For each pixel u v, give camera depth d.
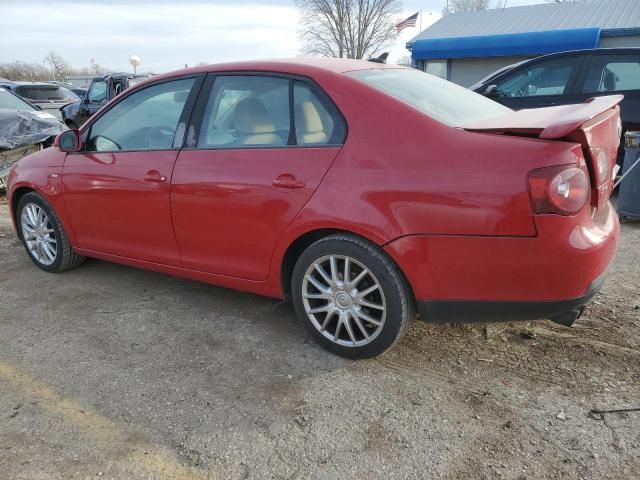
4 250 5.16
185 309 3.76
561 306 2.51
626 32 14.04
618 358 2.97
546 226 2.38
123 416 2.58
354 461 2.27
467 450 2.32
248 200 3.09
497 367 2.93
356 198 2.73
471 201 2.47
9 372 2.98
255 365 3.02
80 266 4.64
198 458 2.31
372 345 2.92
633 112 6.49
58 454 2.33
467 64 16.41
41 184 4.21
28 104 8.85
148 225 3.63
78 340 3.34
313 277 3.05
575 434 2.39
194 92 3.46
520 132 2.48
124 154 3.72
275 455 2.31
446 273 2.60
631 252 4.67
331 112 2.91
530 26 16.31
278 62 3.23
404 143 2.67
